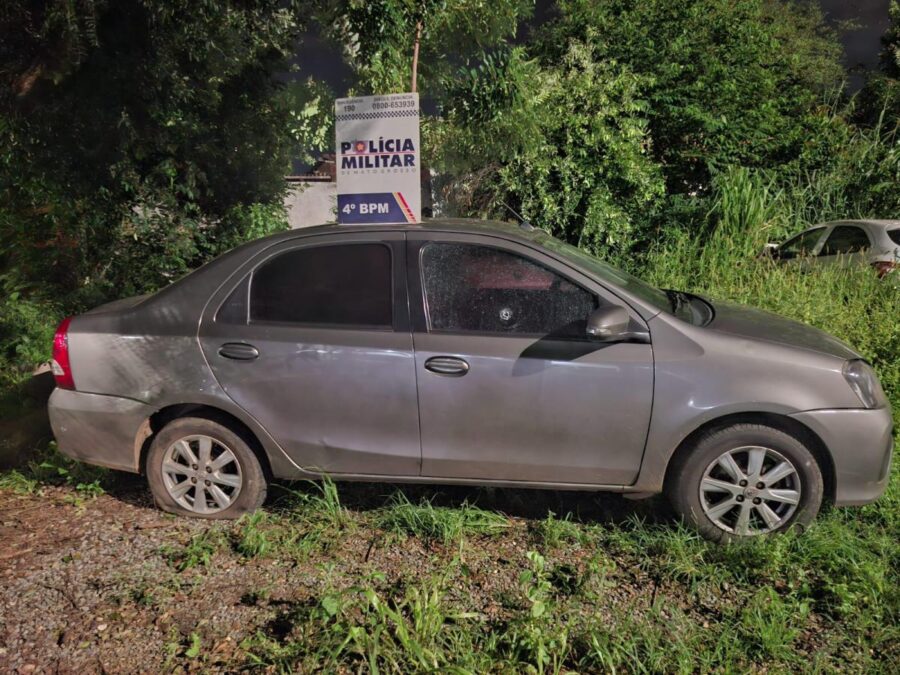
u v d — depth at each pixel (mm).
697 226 9273
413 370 3598
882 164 10438
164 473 3920
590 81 9797
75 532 3822
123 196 6918
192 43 5391
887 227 8477
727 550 3459
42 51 5055
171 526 3871
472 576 3389
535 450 3611
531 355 3541
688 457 3541
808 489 3475
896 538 3668
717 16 11359
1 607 3172
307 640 2844
